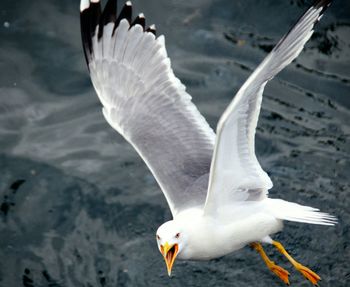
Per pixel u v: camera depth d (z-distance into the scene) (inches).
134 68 453.4
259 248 452.1
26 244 510.6
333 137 571.5
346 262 490.9
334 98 600.4
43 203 536.1
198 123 438.9
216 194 379.2
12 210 531.2
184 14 655.8
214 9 660.1
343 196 528.4
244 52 630.5
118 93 452.4
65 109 601.9
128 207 533.3
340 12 649.0
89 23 454.9
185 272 493.7
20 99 607.8
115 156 568.4
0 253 504.1
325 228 512.4
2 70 625.6
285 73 619.8
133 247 509.0
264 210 394.6
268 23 650.2
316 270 487.5
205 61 623.8
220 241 393.1
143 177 553.6
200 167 424.5
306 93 605.0
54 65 629.9
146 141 435.2
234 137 361.1
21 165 560.4
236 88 604.1
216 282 486.6
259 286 482.6
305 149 563.8
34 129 587.5
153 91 447.8
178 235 381.1
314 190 533.0
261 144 568.7
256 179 387.5
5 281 486.3
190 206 403.9
